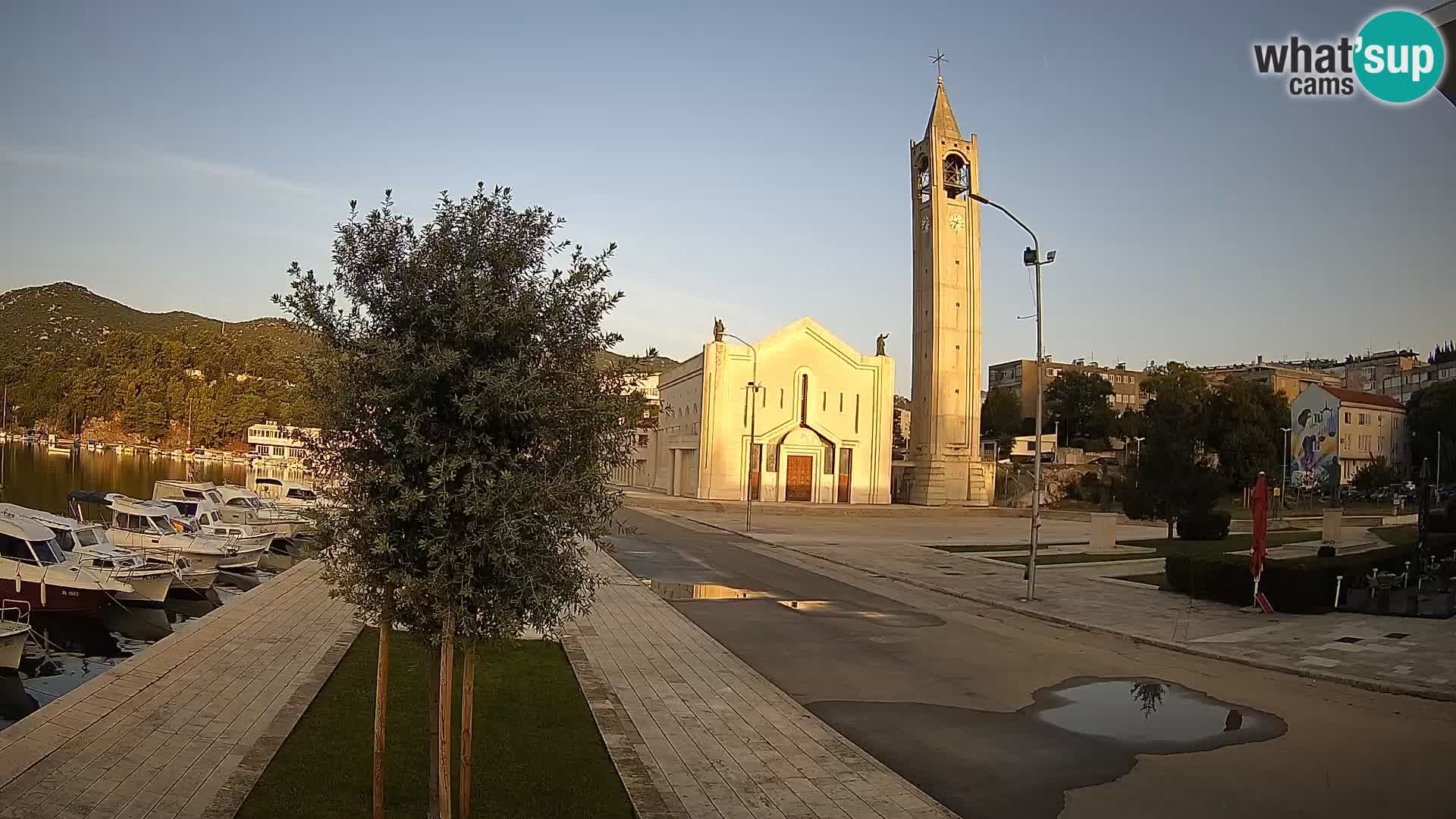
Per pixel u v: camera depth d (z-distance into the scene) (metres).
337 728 9.98
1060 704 12.45
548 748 9.59
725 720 11.19
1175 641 16.88
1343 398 85.06
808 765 9.50
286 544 34.81
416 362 6.14
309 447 6.41
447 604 6.25
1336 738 10.79
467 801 7.03
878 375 67.12
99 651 19.39
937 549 36.22
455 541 6.20
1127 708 12.20
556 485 6.29
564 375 6.61
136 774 8.34
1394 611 19.75
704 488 63.28
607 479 6.94
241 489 39.34
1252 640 16.86
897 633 17.92
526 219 6.65
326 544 6.36
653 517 51.22
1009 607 21.38
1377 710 12.17
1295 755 10.09
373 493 6.24
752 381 63.62
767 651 15.85
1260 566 20.56
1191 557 23.69
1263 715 11.87
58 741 9.12
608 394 6.86
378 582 6.34
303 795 7.88
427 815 7.38
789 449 65.38
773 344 64.81
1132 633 17.69
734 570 28.12
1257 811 8.33
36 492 52.50
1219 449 70.44
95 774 8.27
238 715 10.38
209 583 24.84
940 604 22.20
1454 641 16.55
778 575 27.34
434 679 6.87
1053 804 8.53
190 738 9.47
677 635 16.88
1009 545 38.22
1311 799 8.66
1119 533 47.41
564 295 6.62
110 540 27.02
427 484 6.19
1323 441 78.62
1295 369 133.88
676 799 8.35
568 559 6.78
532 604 6.43
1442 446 74.00
